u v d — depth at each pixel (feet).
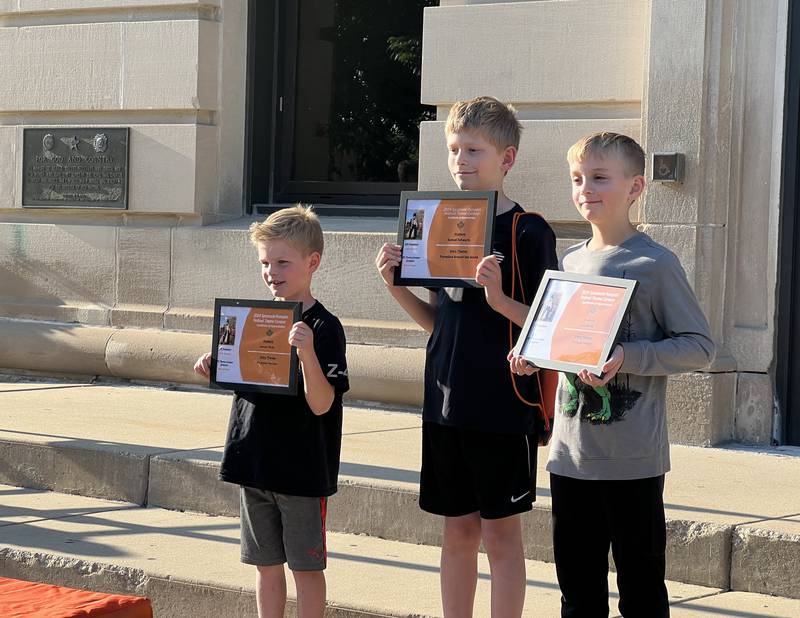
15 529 17.08
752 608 13.82
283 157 27.94
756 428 20.83
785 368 20.80
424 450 13.12
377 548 16.26
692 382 20.31
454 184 23.44
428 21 23.49
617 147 11.73
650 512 11.56
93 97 27.37
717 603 13.99
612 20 21.85
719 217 20.72
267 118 27.84
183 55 26.45
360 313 24.22
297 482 12.96
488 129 12.73
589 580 11.84
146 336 26.27
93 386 26.53
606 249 11.96
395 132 26.76
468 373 12.56
